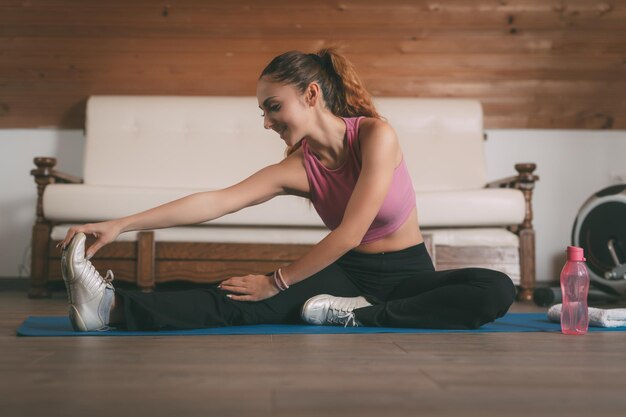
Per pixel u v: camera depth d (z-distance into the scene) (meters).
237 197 2.00
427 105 4.12
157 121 3.99
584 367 1.33
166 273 3.45
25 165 4.20
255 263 3.49
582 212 3.45
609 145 4.41
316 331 1.88
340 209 2.03
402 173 2.02
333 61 1.98
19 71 4.02
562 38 4.05
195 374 1.22
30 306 2.88
